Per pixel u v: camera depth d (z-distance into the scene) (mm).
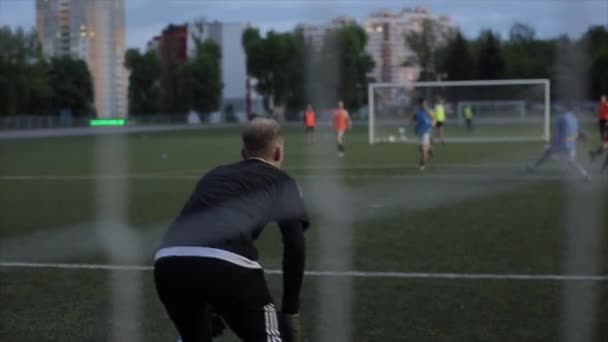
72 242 7688
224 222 2928
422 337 4586
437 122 26188
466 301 5387
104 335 4680
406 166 17234
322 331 4672
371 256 6926
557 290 5625
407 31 60562
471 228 8539
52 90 36719
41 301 5492
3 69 36594
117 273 5996
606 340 4133
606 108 16438
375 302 5359
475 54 58062
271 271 6434
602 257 6020
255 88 49781
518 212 9789
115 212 5980
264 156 3189
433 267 6492
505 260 6766
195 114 51281
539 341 4465
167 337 4617
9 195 12562
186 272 2891
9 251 7352
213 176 3096
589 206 3486
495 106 33219
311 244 7273
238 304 2896
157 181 14516
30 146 27312
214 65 51406
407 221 9039
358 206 9938
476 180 13938
